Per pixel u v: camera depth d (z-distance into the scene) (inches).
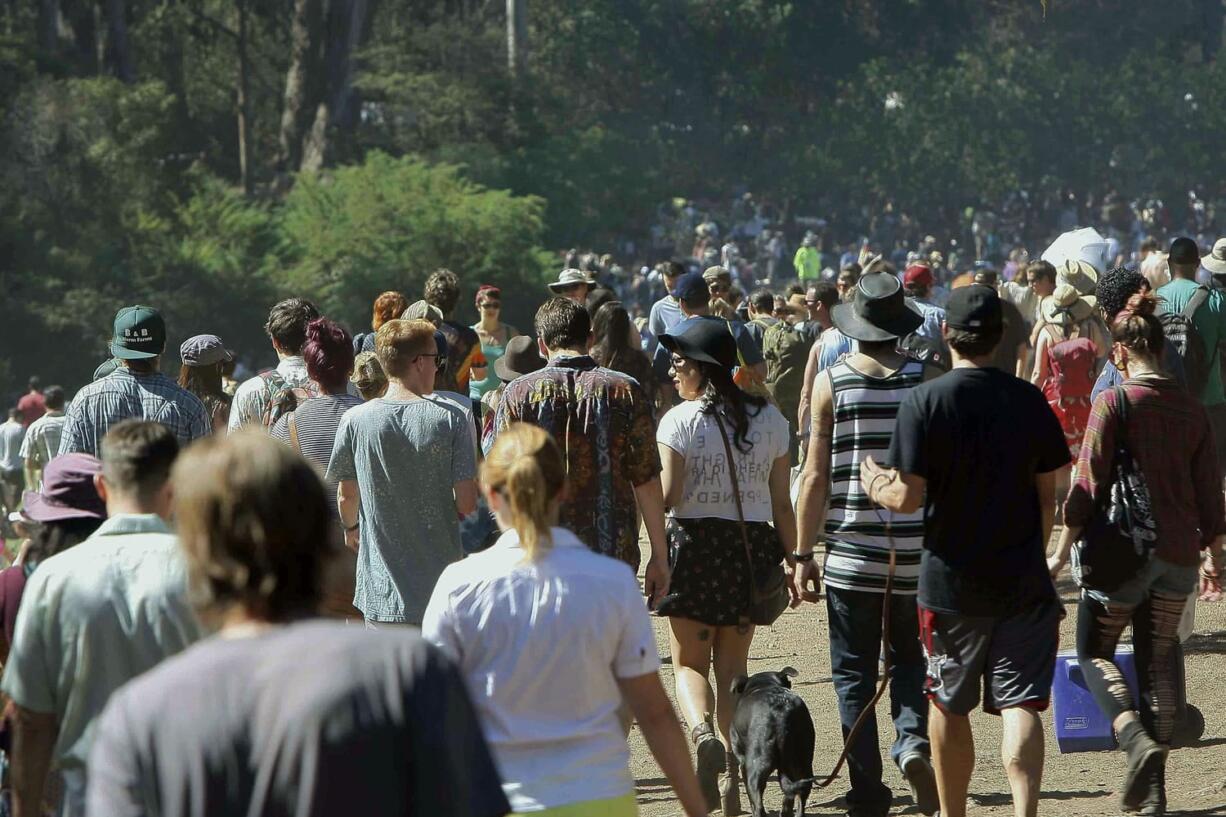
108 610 543.2
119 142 7480.3
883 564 859.4
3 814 632.4
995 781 989.8
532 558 565.0
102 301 6993.1
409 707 342.0
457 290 1382.9
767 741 850.1
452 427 897.5
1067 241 2057.1
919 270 1647.4
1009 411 756.6
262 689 339.0
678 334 938.1
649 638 572.7
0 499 3339.1
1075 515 869.2
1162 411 857.5
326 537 360.5
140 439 564.7
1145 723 868.6
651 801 1000.9
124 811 332.8
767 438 937.5
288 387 1078.4
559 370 892.6
